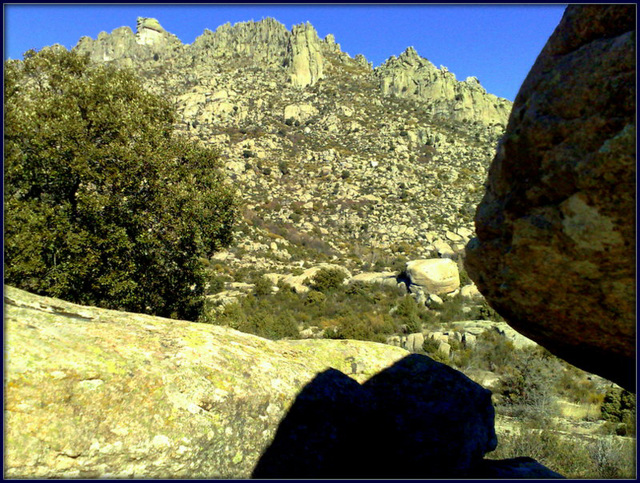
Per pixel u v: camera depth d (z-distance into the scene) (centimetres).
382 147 7594
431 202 6175
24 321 418
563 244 302
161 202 999
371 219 5644
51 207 952
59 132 920
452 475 466
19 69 1262
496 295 392
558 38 321
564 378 1781
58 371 375
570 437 1101
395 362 651
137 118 1059
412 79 10431
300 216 5553
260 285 3262
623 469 857
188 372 439
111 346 431
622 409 1412
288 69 10294
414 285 3297
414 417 539
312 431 474
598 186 271
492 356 2056
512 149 326
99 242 930
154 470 383
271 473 430
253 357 512
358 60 12650
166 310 1160
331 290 3369
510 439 978
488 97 10250
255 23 12600
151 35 13312
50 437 349
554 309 352
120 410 385
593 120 275
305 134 7869
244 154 6644
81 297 977
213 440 414
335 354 644
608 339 343
